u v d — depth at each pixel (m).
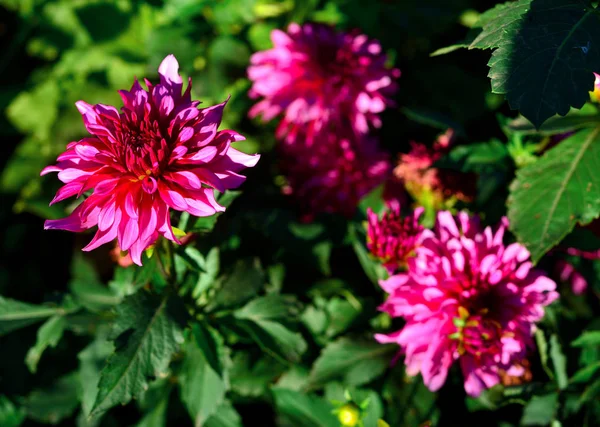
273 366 0.75
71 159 0.62
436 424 0.71
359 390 0.73
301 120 0.86
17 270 1.04
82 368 0.74
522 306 0.68
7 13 1.28
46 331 0.73
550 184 0.68
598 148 0.68
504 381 0.72
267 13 1.01
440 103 0.98
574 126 0.69
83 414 0.78
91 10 1.14
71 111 1.12
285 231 0.80
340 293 0.77
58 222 0.62
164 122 0.63
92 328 0.76
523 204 0.68
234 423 0.74
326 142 0.85
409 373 0.69
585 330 0.74
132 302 0.65
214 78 0.95
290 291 0.77
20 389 0.84
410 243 0.71
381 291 0.75
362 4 0.99
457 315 0.68
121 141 0.62
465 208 0.79
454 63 1.01
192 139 0.62
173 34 0.97
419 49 1.04
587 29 0.60
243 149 0.96
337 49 0.86
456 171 0.79
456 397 0.74
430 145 0.92
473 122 0.89
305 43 0.86
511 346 0.67
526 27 0.60
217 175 0.62
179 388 0.76
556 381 0.72
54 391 0.78
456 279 0.68
